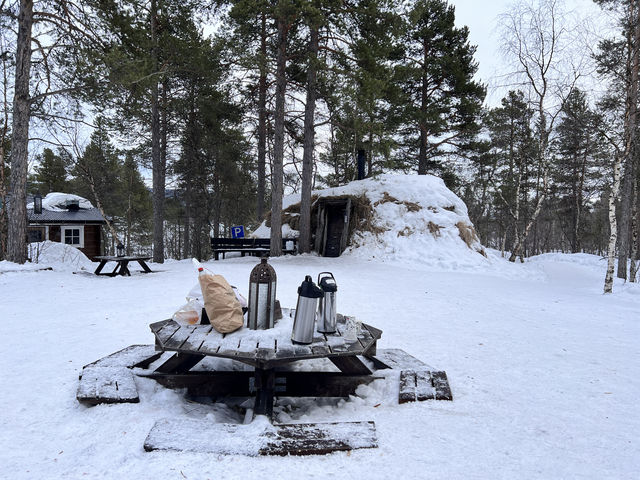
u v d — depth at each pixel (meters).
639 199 20.14
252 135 21.98
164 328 3.24
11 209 10.84
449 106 22.95
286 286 8.84
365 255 15.66
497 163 28.77
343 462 2.19
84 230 21.05
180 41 15.53
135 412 2.75
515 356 4.37
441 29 22.36
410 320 6.02
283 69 15.41
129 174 34.44
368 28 14.45
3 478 1.97
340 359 3.35
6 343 4.41
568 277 15.23
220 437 2.37
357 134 15.05
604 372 3.87
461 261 14.02
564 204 33.50
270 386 2.89
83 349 4.23
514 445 2.43
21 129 10.84
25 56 10.71
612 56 11.13
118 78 11.18
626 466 2.19
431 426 2.69
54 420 2.65
